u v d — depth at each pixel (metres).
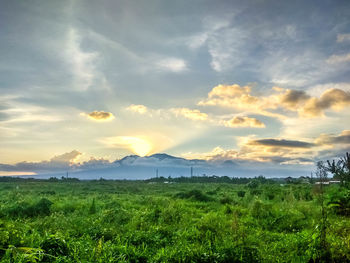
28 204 14.15
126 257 6.36
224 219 10.66
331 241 6.97
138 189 43.44
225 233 8.12
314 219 10.73
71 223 9.45
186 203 18.45
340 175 18.08
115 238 7.74
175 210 12.00
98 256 5.84
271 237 8.48
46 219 9.84
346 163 18.14
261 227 10.04
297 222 10.53
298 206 13.55
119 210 11.70
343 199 12.25
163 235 8.38
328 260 6.30
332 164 18.56
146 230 8.96
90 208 14.24
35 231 7.67
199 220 10.65
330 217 11.12
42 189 39.56
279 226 10.27
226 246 6.64
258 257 6.35
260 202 13.77
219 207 16.53
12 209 12.95
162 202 17.19
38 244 6.37
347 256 6.19
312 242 6.82
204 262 6.12
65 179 86.94
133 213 11.75
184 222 10.22
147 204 17.62
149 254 6.63
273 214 11.72
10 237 6.46
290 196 17.75
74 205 16.16
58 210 14.64
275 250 6.86
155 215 11.73
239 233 7.64
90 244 6.77
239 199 20.50
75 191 37.31
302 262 6.21
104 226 9.05
